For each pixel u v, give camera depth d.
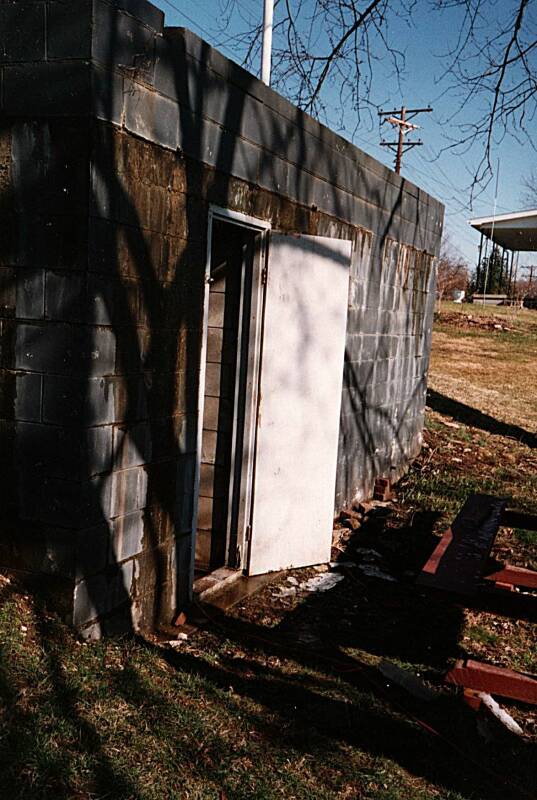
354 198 7.00
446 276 41.25
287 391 5.75
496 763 3.50
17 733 2.95
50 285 3.68
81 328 3.64
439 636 4.94
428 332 10.15
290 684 4.04
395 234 8.23
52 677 3.36
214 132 4.63
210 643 4.46
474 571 4.04
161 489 4.45
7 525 3.87
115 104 3.69
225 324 5.68
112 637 4.06
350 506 7.65
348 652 4.58
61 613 3.80
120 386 3.96
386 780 3.27
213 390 5.75
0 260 3.76
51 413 3.74
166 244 4.26
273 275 5.52
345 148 6.68
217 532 5.87
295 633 4.80
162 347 4.32
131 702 3.46
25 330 3.75
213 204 4.70
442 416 12.90
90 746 3.04
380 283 7.91
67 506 3.74
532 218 21.73
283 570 5.96
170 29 4.15
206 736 3.36
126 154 3.82
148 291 4.13
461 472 9.66
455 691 4.10
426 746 3.59
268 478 5.70
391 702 3.96
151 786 2.93
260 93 5.14
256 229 5.38
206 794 2.97
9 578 3.88
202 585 5.31
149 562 4.41
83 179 3.57
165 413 4.41
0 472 3.87
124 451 4.05
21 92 3.63
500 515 5.30
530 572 4.95
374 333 7.87
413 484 8.95
